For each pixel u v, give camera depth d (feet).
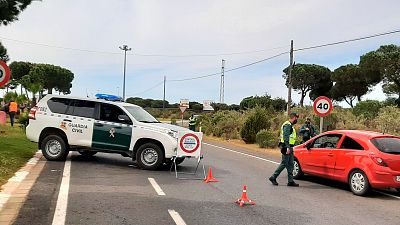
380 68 188.55
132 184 32.14
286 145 34.53
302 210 25.99
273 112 122.01
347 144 34.30
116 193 28.37
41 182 30.78
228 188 32.42
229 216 23.53
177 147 39.04
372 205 28.53
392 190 35.01
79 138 42.22
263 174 41.27
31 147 52.03
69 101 43.42
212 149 69.87
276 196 30.25
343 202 29.25
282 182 37.06
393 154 31.30
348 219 24.16
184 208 24.97
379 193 33.32
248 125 89.15
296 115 35.17
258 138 78.54
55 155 42.70
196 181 35.12
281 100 166.61
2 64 32.71
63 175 34.40
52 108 43.45
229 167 45.70
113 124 41.60
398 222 23.88
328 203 28.60
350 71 219.20
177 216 22.97
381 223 23.56
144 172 38.75
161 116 252.62
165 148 39.63
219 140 98.94
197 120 138.31
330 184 37.06
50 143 42.75
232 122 110.11
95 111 42.45
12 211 22.45
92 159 46.44
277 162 52.16
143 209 24.23
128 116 41.63
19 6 42.04
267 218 23.50
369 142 32.37
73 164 41.22
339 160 34.24
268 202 27.91
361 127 83.76
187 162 49.11
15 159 40.14
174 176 37.27
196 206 25.64
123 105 42.73
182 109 136.87
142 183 32.83
